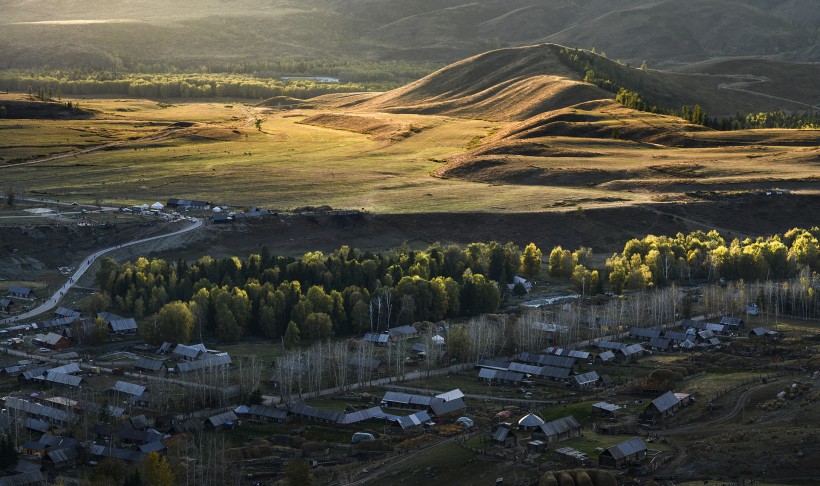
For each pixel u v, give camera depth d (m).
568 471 170.12
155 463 184.38
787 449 175.62
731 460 175.25
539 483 169.50
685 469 175.62
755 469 171.88
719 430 193.00
